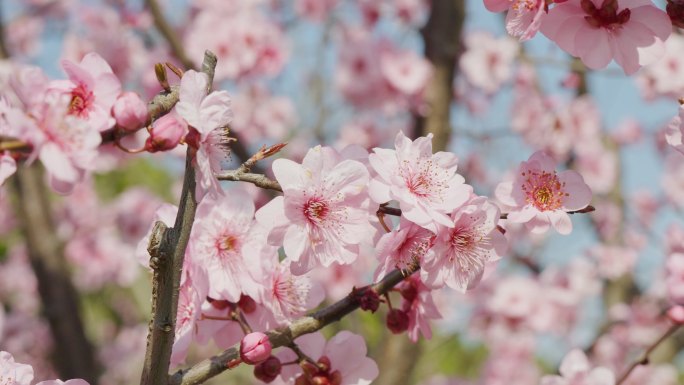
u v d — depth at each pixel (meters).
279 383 4.02
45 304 6.21
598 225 8.81
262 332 2.33
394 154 2.24
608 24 2.29
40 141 1.68
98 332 9.38
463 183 2.25
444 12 6.44
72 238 8.88
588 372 3.35
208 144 2.02
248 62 6.85
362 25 8.24
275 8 8.42
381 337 5.63
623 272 8.35
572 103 8.34
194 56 6.78
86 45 7.15
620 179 8.99
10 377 2.21
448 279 2.22
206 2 7.12
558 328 8.09
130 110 1.85
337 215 2.22
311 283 2.54
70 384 2.25
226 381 6.24
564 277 8.34
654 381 7.41
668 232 4.56
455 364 11.58
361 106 7.15
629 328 7.81
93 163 1.72
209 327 2.42
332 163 2.24
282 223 2.20
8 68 4.99
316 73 8.22
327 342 2.44
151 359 1.98
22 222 6.40
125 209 9.19
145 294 7.82
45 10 9.16
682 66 6.82
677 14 2.30
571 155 8.52
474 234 2.24
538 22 2.21
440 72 6.33
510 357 9.05
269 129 7.89
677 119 2.32
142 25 7.23
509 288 8.01
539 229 2.38
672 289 3.38
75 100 1.87
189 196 1.98
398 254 2.22
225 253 2.35
